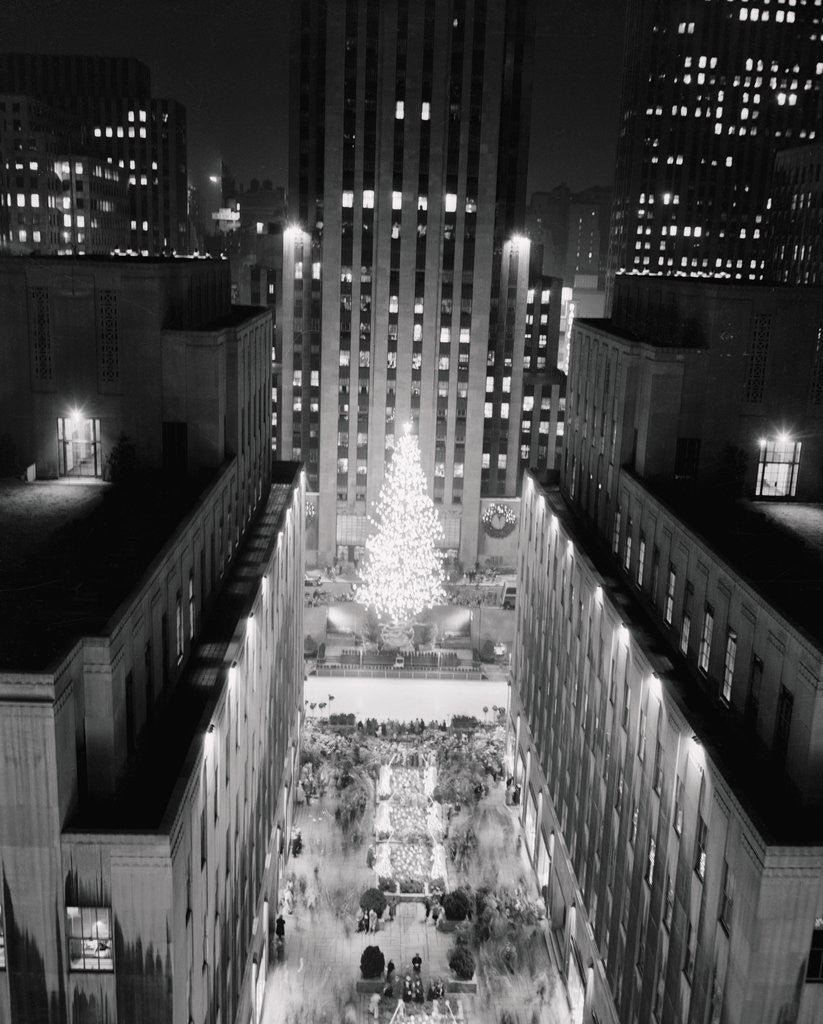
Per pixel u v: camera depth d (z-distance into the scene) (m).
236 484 66.12
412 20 126.56
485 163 130.12
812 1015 35.94
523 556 92.06
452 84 128.50
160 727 43.75
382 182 130.62
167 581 45.28
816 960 35.44
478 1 126.31
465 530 139.88
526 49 131.50
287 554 75.50
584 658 64.94
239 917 50.88
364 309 134.25
